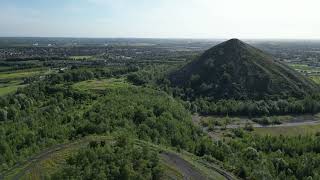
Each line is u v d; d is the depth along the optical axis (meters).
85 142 109.50
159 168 90.06
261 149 135.38
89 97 181.88
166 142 122.62
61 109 161.75
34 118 148.12
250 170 107.38
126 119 130.38
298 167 113.50
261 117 195.75
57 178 84.94
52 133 120.69
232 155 121.31
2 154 107.62
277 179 105.62
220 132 169.38
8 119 160.38
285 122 189.88
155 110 149.38
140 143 110.56
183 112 167.38
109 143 105.25
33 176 91.94
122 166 86.00
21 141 118.56
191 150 123.19
